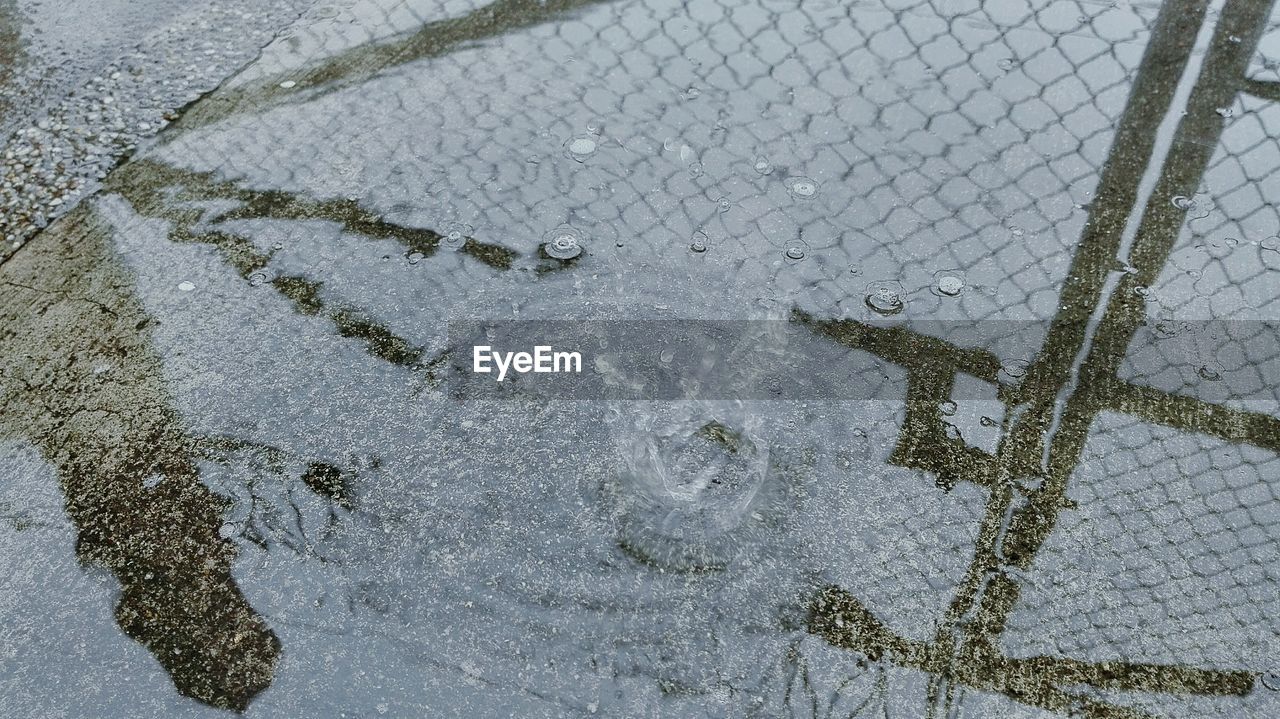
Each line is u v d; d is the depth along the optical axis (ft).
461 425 6.33
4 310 7.13
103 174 8.24
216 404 6.49
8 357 6.81
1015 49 9.31
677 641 5.23
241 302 7.16
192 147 8.48
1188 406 6.33
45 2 10.03
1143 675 5.04
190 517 5.87
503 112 8.79
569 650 5.20
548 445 6.20
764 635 5.24
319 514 5.87
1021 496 5.86
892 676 5.06
